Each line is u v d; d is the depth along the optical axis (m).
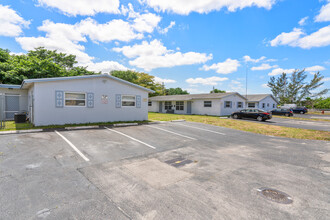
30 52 24.12
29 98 12.95
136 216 2.65
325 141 8.53
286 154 6.27
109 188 3.49
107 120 12.41
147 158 5.45
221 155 6.01
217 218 2.65
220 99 23.48
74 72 25.94
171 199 3.15
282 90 57.19
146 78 42.06
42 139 7.06
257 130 11.67
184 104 28.09
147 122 13.15
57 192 3.27
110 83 12.46
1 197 3.03
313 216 2.75
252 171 4.60
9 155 5.13
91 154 5.57
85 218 2.57
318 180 4.12
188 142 7.75
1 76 16.20
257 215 2.75
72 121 10.93
